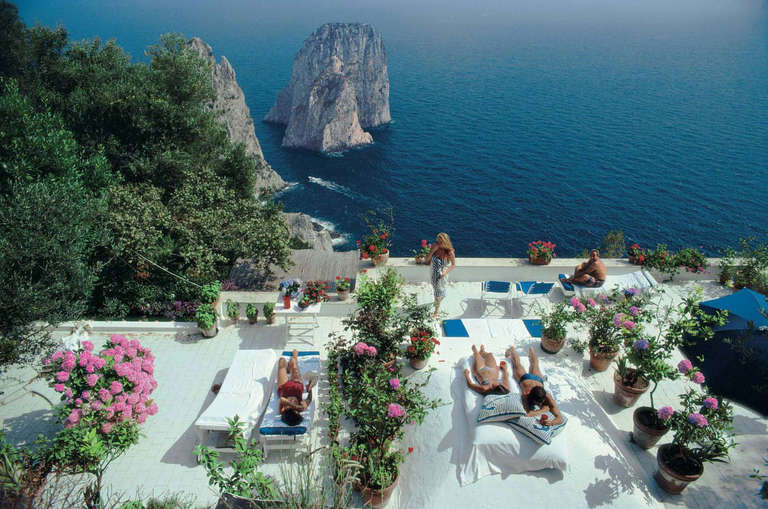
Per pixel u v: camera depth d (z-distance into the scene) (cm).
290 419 975
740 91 17575
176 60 2364
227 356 1302
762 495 845
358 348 1117
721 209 8275
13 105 1722
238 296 1466
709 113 14625
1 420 1092
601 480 870
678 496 928
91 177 1764
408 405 953
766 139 11938
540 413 924
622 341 1218
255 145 10206
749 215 8019
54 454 888
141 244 1579
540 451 868
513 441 879
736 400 1144
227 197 1978
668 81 19938
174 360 1284
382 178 10412
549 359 1286
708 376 1203
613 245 2967
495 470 873
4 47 2564
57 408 970
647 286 1505
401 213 8725
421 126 14162
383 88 13875
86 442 862
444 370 1114
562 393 1047
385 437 921
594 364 1249
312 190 9912
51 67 2394
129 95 2159
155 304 1611
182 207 1822
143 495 914
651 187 9319
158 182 2177
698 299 1189
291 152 12344
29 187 1236
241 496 687
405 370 1247
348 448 927
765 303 1220
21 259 1163
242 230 1739
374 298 1248
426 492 873
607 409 1151
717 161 10556
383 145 12525
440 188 9775
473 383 1029
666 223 7869
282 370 1072
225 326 1419
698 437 902
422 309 1252
